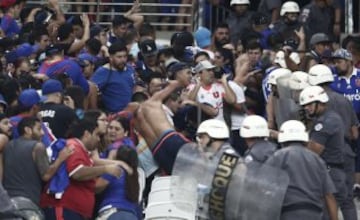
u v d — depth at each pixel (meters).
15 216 26.92
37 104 30.33
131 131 30.72
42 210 28.73
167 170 29.12
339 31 45.56
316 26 44.41
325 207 29.25
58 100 30.86
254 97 37.00
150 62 37.84
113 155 29.66
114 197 29.08
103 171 28.61
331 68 37.31
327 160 31.50
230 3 46.09
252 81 37.19
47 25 39.28
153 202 28.14
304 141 28.19
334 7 45.31
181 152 27.56
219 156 27.33
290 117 32.62
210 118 34.66
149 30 40.44
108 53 37.19
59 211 28.61
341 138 31.44
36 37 38.25
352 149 34.88
